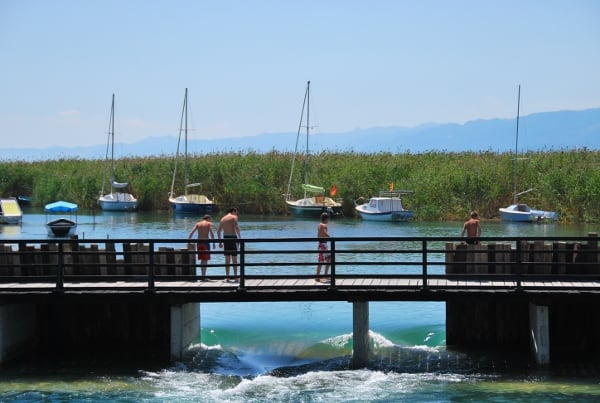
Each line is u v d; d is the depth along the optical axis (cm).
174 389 2016
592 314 2305
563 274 2284
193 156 9350
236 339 2562
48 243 2436
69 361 2292
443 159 8119
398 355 2317
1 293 2170
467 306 2370
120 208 8644
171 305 2203
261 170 8338
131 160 9762
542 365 2136
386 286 2181
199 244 2411
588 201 6575
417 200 7144
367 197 7656
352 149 8956
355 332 2200
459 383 2039
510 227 6369
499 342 2350
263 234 6069
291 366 2238
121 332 2391
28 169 9731
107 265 2284
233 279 2428
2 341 2200
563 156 7462
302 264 2198
